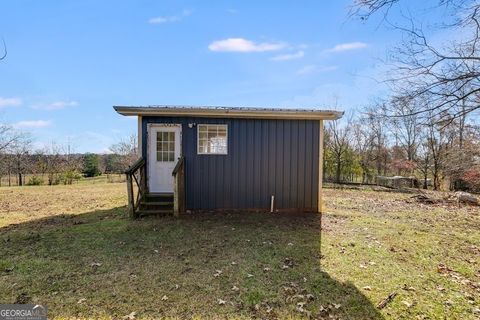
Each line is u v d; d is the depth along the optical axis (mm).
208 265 4152
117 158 26297
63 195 11453
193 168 7949
